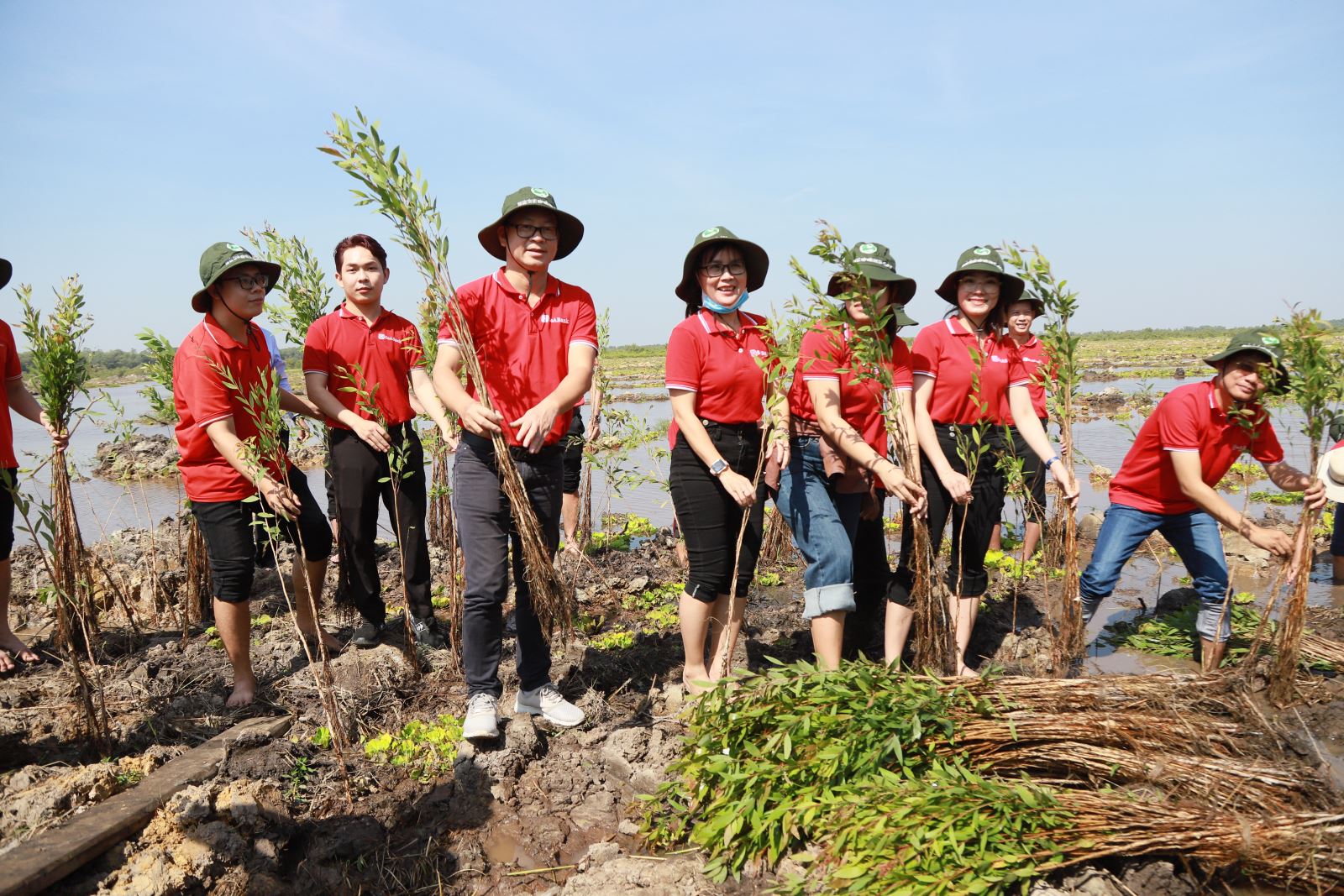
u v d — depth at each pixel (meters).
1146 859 2.95
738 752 3.54
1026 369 5.05
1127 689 3.99
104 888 2.95
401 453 5.07
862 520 4.92
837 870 2.87
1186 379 32.09
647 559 8.23
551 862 3.40
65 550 5.07
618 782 3.95
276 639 5.62
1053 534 5.38
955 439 4.73
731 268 4.14
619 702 4.79
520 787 3.91
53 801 3.29
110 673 5.05
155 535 8.61
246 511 4.57
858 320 4.23
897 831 2.88
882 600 5.70
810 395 4.20
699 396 4.22
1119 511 5.09
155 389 6.02
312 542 5.09
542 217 3.93
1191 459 4.62
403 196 3.71
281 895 3.21
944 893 2.68
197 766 3.70
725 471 4.05
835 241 3.84
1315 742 3.96
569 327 4.16
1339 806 3.21
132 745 4.12
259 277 4.42
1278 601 6.54
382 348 5.24
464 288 4.09
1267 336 4.38
